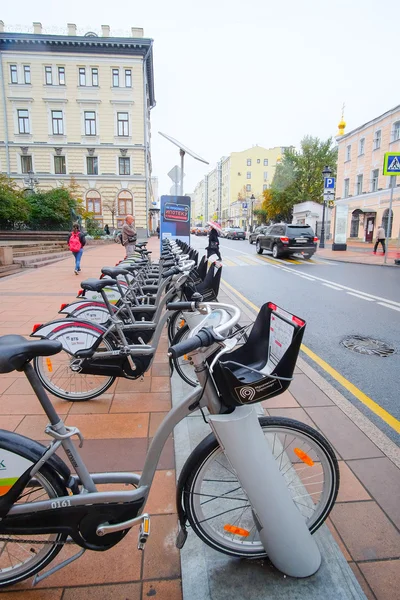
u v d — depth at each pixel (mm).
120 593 1786
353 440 3000
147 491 1808
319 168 46031
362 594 1734
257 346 2018
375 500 2357
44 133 34250
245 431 1679
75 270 11578
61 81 33781
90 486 1771
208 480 1983
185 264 4512
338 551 1939
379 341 5730
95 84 34031
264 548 1835
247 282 11367
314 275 12945
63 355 3775
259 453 1707
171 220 12078
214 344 1739
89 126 34594
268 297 9047
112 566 1915
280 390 1683
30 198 25500
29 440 1712
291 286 10648
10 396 3564
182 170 10797
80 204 30781
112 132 34656
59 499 1693
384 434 3115
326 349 5352
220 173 101312
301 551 1781
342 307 8016
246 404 1667
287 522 1758
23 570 1809
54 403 3480
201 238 46531
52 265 14125
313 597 1716
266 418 1874
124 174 35469
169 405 3473
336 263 16844
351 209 31656
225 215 93688
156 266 7277
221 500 2072
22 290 8789
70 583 1834
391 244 26453
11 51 32938
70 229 25844
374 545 2039
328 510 1962
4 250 12117
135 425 3131
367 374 4457
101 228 33625
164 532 2109
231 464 1724
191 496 1796
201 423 3051
